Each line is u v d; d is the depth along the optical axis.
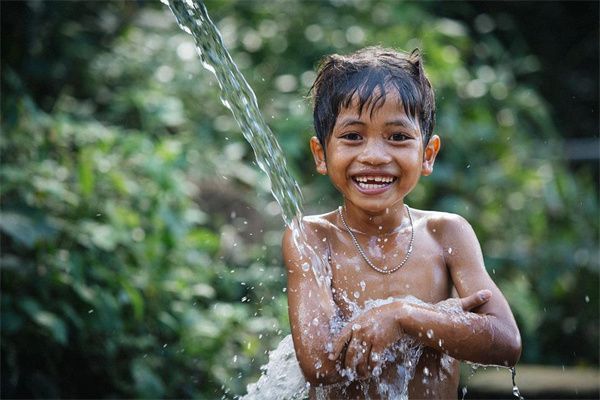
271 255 5.71
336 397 2.73
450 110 6.70
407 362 2.66
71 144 5.32
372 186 2.63
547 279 6.98
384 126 2.61
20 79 5.83
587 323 7.07
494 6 9.59
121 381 4.66
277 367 2.96
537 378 6.34
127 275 4.71
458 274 2.73
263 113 6.52
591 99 9.87
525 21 9.85
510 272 6.95
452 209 6.46
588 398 5.80
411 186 2.65
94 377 4.69
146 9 7.23
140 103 5.96
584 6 9.88
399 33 7.12
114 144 5.29
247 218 5.92
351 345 2.49
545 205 7.10
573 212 7.22
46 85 6.30
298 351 2.59
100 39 6.74
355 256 2.76
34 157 4.95
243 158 6.43
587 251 7.12
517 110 7.49
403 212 2.82
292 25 7.25
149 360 4.74
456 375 2.78
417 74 2.71
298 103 6.44
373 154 2.59
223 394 4.78
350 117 2.62
